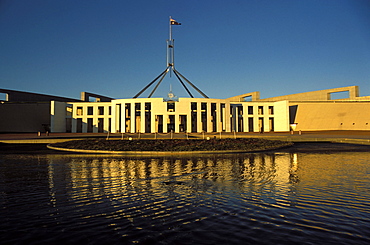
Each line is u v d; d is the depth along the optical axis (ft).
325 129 174.09
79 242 13.05
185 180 27.76
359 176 29.14
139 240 13.20
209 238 13.38
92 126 181.47
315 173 31.14
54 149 65.67
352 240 13.01
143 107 153.07
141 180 27.91
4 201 20.24
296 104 165.99
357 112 167.02
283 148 66.33
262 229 14.51
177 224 15.39
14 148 70.54
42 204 19.48
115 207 18.72
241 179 28.07
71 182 27.07
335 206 18.47
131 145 63.31
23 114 176.65
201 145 61.67
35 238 13.53
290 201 19.77
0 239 13.42
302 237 13.41
